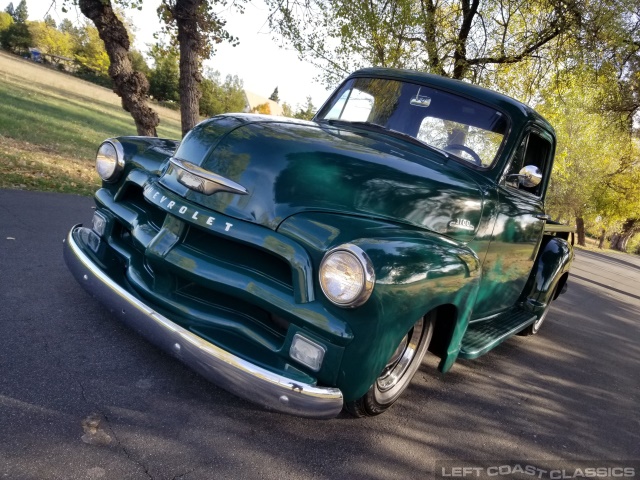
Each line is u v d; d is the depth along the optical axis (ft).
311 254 7.49
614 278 55.77
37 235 15.11
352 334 7.09
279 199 8.07
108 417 7.51
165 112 144.25
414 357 9.46
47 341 9.18
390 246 7.56
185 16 29.35
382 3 34.19
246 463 7.30
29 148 32.27
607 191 124.36
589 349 18.99
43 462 6.32
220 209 8.20
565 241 17.16
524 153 12.28
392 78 12.62
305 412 7.15
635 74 45.57
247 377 7.13
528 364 15.37
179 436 7.49
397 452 8.67
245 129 9.09
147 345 9.82
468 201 10.19
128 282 8.87
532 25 39.11
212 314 7.96
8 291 10.85
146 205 9.65
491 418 10.98
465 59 39.19
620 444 11.23
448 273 8.31
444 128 11.53
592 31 36.29
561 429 11.30
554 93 41.88
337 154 8.98
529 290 15.84
